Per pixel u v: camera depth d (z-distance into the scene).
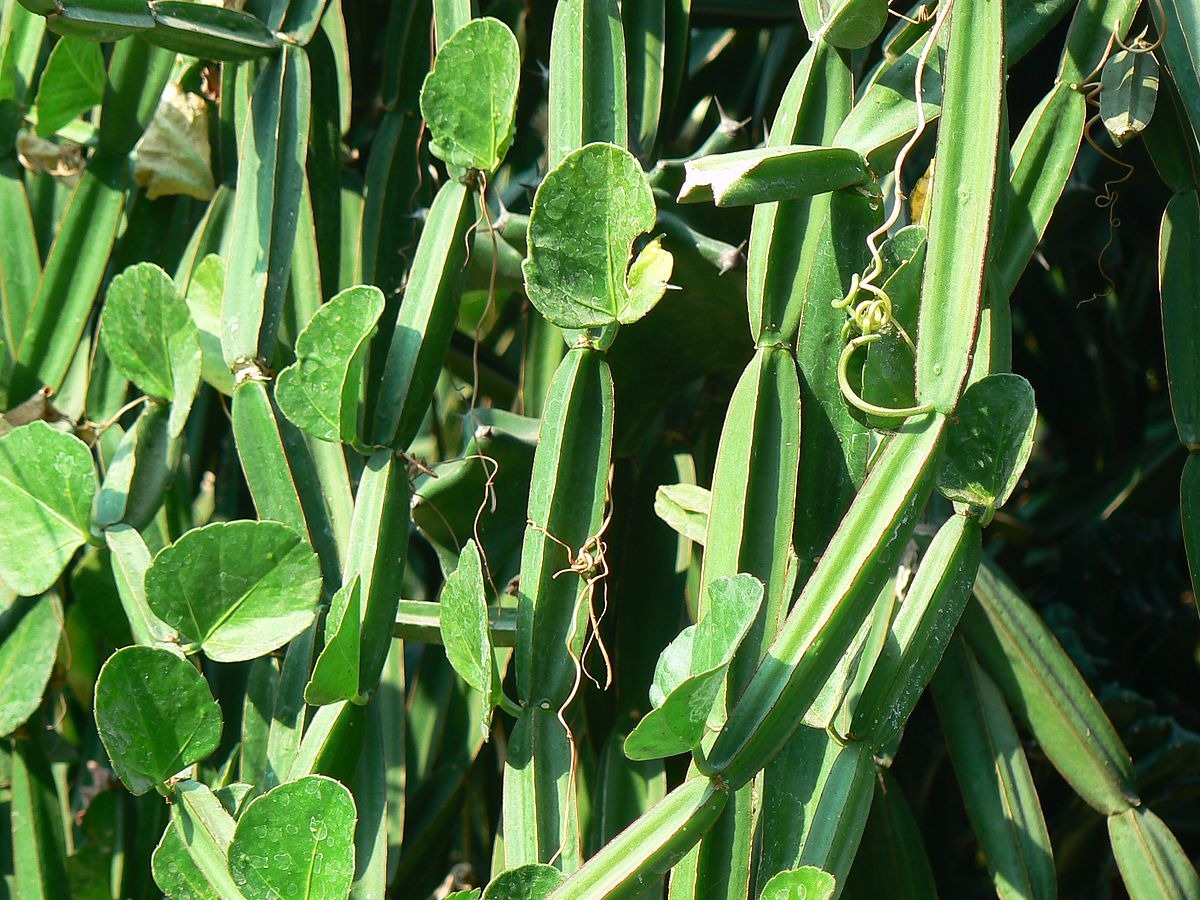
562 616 0.77
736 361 0.91
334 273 0.89
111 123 0.90
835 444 0.75
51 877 0.88
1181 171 0.82
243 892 0.72
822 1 0.78
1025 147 0.78
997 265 0.77
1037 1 0.79
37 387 0.90
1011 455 0.71
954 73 0.70
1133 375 1.11
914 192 0.84
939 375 0.69
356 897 0.78
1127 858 0.83
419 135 0.92
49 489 0.81
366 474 0.78
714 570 0.74
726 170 0.72
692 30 1.10
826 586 0.69
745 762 0.68
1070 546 1.06
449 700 0.94
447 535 0.87
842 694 0.74
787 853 0.73
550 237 0.74
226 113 0.92
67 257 0.90
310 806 0.71
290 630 0.77
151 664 0.74
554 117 0.80
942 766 1.00
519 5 1.00
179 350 0.83
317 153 0.88
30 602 0.87
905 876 0.87
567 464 0.77
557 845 0.75
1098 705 0.84
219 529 0.76
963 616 0.86
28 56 0.93
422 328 0.79
